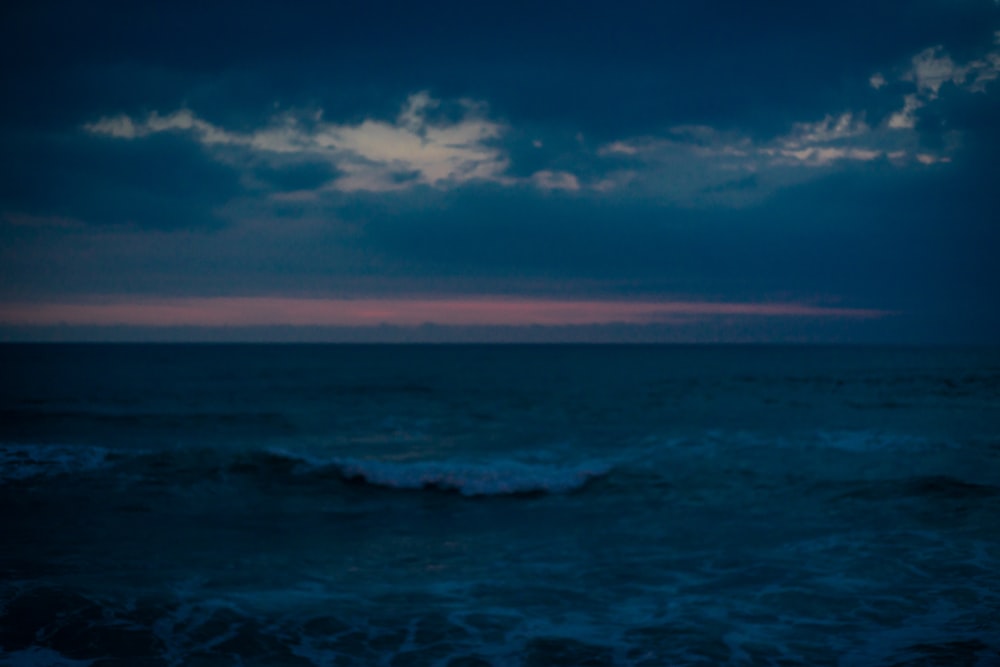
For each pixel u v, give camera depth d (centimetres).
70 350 15225
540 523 1045
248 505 1162
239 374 5006
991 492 1146
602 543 915
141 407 2631
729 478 1325
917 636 580
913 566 785
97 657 536
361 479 1361
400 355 11738
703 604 671
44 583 691
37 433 1953
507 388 3769
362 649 564
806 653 548
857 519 1018
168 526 998
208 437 1953
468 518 1087
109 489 1236
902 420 2209
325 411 2588
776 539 916
